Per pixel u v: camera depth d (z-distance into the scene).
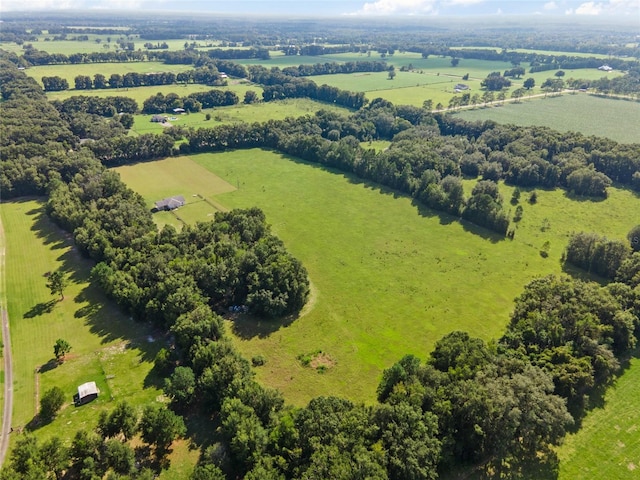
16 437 66.81
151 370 80.56
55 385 76.69
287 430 59.97
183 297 88.31
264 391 67.62
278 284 96.19
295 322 94.06
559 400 62.66
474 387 63.47
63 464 57.69
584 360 72.00
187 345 80.19
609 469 62.56
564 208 144.50
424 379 68.56
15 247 120.12
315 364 82.81
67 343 81.75
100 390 75.88
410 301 100.56
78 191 135.62
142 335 89.56
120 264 102.75
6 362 81.88
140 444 65.69
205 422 69.88
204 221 135.75
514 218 138.25
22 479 53.56
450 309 97.81
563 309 81.88
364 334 90.56
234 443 59.38
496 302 100.06
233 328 92.12
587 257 110.88
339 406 63.88
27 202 147.12
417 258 117.38
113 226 117.31
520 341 78.50
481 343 75.38
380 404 65.56
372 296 102.25
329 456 55.78
